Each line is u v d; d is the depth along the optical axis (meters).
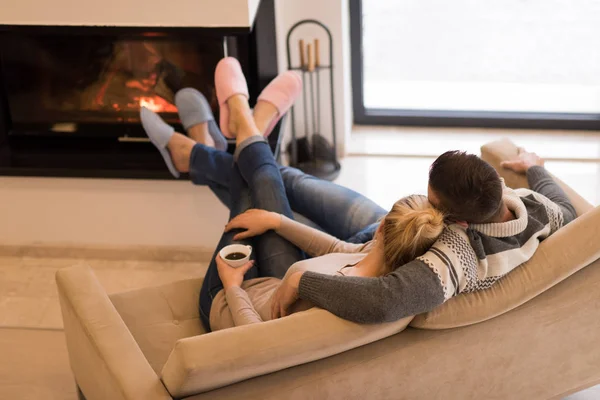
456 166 1.89
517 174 2.50
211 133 3.15
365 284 1.86
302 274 1.94
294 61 3.76
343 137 3.89
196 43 3.19
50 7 2.98
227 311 2.25
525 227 1.99
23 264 3.33
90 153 3.29
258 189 2.65
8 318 3.00
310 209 2.74
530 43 4.00
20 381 2.71
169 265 3.32
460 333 2.00
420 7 4.02
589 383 2.24
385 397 2.01
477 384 2.11
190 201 3.23
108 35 3.10
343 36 3.66
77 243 3.37
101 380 1.98
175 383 1.77
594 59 3.99
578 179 3.71
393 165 3.88
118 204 3.27
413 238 1.89
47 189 3.25
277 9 3.50
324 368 1.90
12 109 3.36
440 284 1.87
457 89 4.13
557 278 2.00
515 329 2.05
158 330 2.30
